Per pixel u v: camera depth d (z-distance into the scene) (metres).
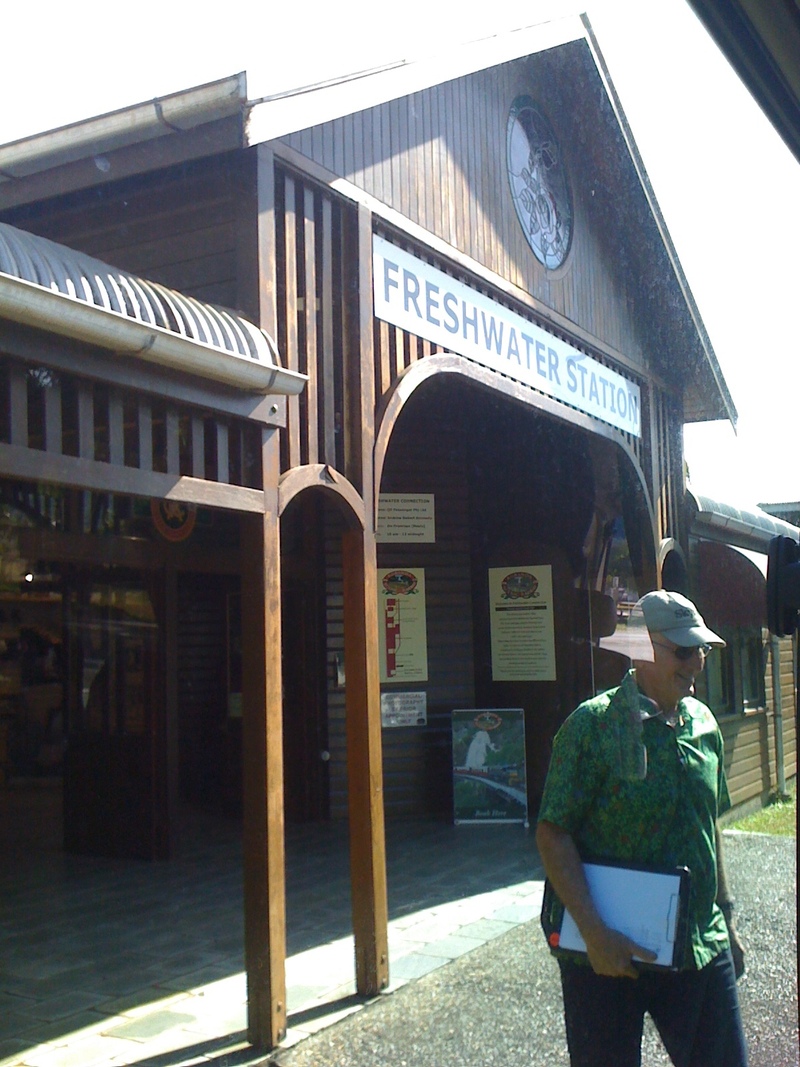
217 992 5.66
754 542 14.39
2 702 13.98
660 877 3.02
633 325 10.76
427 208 7.12
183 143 5.45
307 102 5.72
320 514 10.82
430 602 11.34
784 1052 4.93
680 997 3.09
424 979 5.86
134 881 8.16
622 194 10.00
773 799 13.15
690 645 3.16
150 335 4.36
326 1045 4.95
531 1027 5.14
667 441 11.60
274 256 5.54
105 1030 5.14
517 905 7.41
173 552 8.82
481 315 7.81
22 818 11.17
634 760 3.08
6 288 3.79
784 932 6.86
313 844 9.52
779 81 2.98
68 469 4.22
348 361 6.14
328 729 10.71
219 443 5.02
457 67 7.20
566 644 11.16
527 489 11.41
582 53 8.95
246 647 5.16
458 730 10.52
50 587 10.98
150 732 8.91
